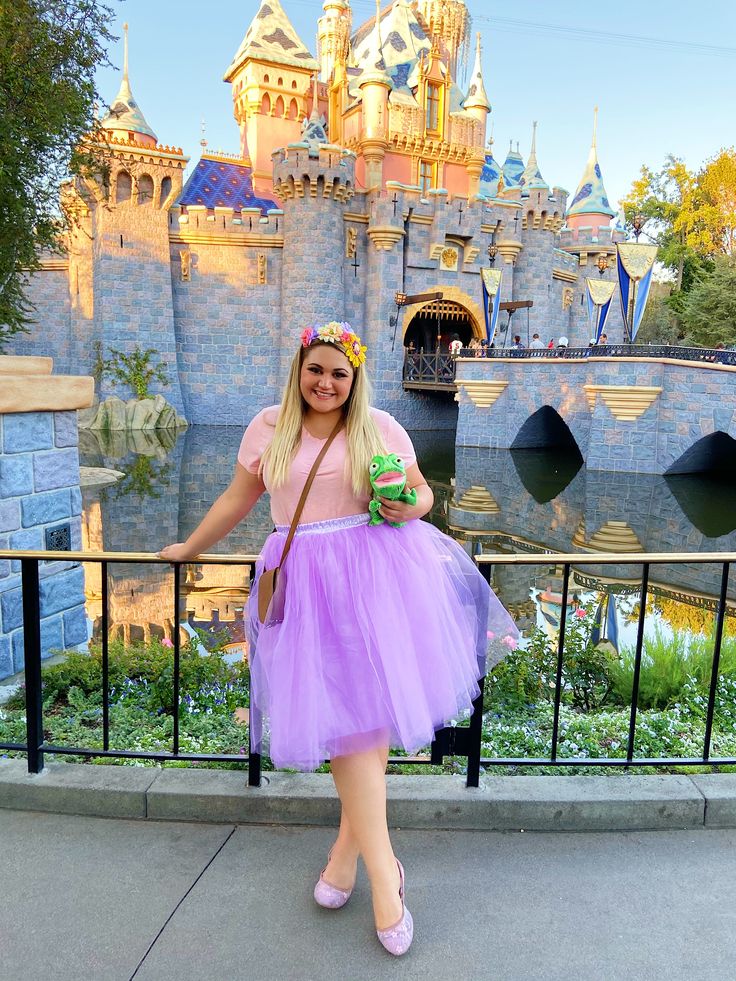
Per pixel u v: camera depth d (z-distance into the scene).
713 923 2.28
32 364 5.72
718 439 24.52
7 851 2.58
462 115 45.28
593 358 25.17
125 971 2.04
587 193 50.41
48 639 6.02
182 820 2.81
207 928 2.22
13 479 5.59
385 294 38.84
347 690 2.11
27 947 2.12
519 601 10.50
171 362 37.03
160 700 4.55
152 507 19.33
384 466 2.17
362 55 50.75
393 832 2.76
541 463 28.44
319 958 2.11
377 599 2.16
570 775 3.09
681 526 18.69
